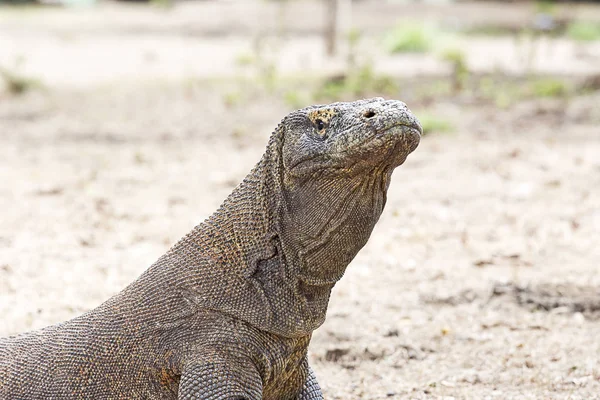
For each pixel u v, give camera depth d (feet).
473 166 58.95
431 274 40.04
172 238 44.32
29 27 145.69
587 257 42.27
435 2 185.16
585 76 96.27
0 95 87.66
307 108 20.84
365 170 19.53
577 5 178.09
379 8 173.68
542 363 31.14
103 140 67.51
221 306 20.99
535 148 64.08
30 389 21.83
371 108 19.31
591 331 34.06
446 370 30.78
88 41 131.75
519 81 93.25
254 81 93.56
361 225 20.38
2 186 53.31
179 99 84.64
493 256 42.34
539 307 36.45
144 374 21.27
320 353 32.07
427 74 97.50
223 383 20.42
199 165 59.47
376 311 36.01
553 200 51.52
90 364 21.52
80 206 49.29
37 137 68.39
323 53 116.37
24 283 37.32
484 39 136.98
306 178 20.29
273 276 21.06
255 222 21.16
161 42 131.44
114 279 38.22
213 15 161.38
